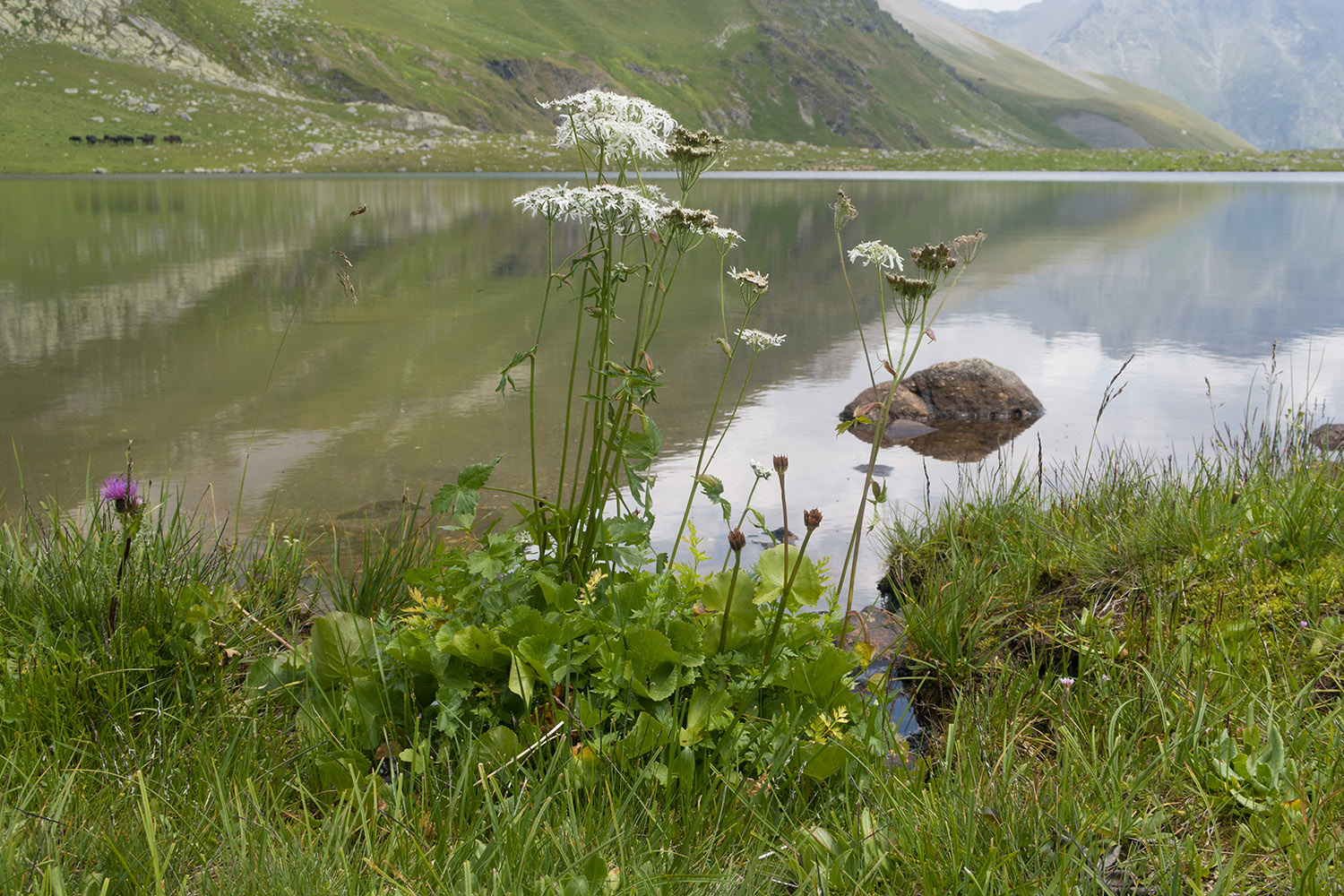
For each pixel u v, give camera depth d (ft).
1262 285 44.09
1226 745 6.96
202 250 57.93
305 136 293.84
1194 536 11.34
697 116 512.63
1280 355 28.58
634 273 7.66
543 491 15.81
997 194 124.88
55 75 299.79
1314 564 10.32
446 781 6.82
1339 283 44.68
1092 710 8.20
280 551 10.94
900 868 5.93
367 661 7.69
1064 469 17.58
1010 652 10.04
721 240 7.85
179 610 8.36
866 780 6.91
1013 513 13.57
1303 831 6.08
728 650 7.79
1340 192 132.87
